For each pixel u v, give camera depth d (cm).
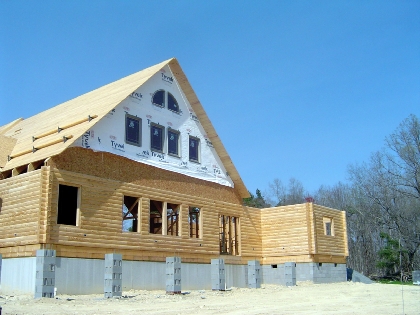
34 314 1215
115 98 2167
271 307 1560
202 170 2594
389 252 4125
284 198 7431
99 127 2042
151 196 2222
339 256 3039
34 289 1697
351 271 3266
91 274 1883
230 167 2762
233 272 2656
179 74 2509
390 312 1477
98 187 1970
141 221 2147
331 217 3041
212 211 2583
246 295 1991
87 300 1602
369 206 4828
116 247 1998
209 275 2475
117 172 2078
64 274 1788
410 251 4169
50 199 1770
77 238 1842
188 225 2408
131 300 1639
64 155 1872
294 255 2817
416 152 4103
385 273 4416
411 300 1847
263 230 2961
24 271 1755
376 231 4859
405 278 3897
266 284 2800
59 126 2166
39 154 1947
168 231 2594
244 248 2777
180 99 2553
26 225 1775
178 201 2375
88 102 2422
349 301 1798
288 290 2277
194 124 2614
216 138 2684
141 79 2308
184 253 2344
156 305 1527
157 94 2408
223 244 2761
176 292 1927
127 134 2183
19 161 2020
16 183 1867
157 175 2289
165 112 2431
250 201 6662
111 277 1691
